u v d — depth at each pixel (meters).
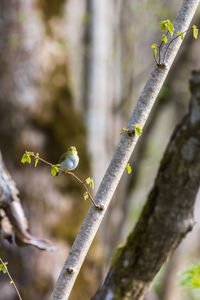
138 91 20.44
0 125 11.69
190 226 5.62
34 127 11.79
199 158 5.43
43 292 11.23
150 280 5.79
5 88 11.76
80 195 12.03
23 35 11.89
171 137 5.70
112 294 5.74
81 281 11.50
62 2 12.84
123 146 4.22
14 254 11.12
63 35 12.70
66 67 12.62
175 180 5.53
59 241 11.45
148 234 5.66
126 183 18.27
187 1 4.20
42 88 12.03
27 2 12.05
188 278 6.48
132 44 18.25
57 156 11.89
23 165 11.52
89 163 12.33
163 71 4.18
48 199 11.57
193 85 5.50
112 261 6.09
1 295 11.07
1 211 5.94
